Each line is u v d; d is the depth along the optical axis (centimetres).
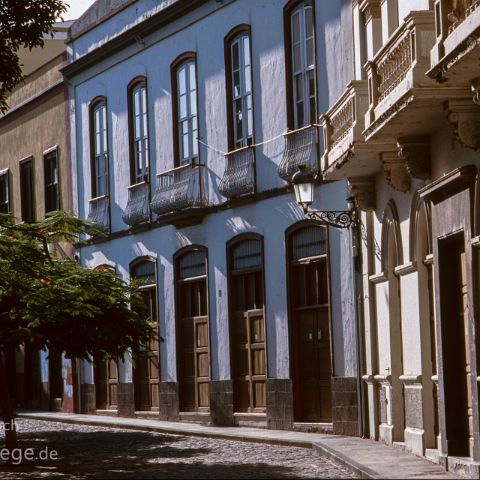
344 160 2520
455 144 2052
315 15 3097
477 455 1894
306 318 3153
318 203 3070
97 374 4350
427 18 1942
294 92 3212
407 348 2438
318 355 3102
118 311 2569
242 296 3456
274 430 3212
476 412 1900
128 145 4134
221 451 2705
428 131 2189
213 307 3584
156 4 3916
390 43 2109
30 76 4978
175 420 3775
